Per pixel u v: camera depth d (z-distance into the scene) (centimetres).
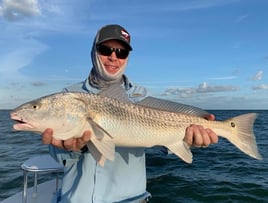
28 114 81
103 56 91
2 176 246
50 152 88
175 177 238
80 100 83
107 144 82
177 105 95
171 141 92
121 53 92
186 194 201
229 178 237
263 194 201
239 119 98
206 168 274
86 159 82
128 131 86
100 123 83
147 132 88
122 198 83
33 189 143
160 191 208
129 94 95
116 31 91
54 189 145
